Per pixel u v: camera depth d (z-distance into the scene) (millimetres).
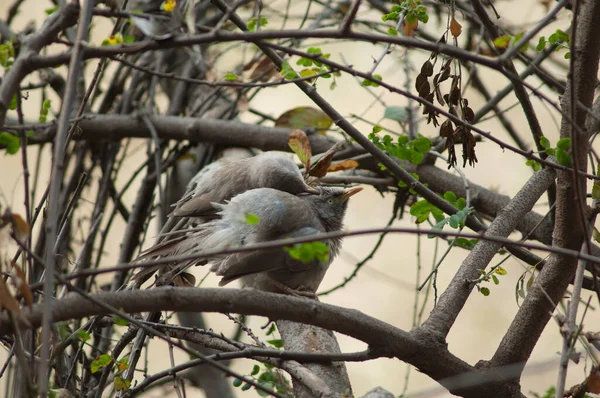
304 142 9766
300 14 16047
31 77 14820
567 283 7848
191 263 8758
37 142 11672
